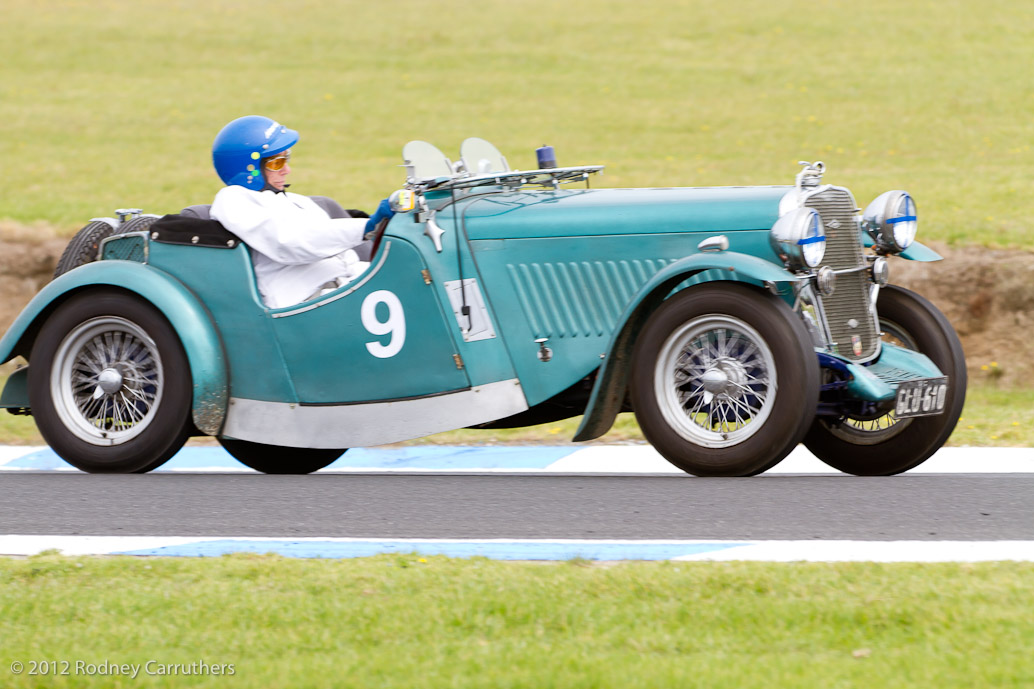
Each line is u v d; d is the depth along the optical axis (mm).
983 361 40312
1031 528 16109
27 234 49562
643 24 112000
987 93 83500
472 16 118062
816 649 11547
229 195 21625
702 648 11617
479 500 18609
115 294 21750
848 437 21797
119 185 63156
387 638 12086
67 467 24078
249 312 21406
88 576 14227
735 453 18812
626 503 17906
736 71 94375
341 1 126875
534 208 20906
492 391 20594
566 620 12375
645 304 19625
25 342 22750
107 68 100000
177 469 24500
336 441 21156
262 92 91812
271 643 11992
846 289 20594
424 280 20641
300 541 15961
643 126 79188
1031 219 47562
